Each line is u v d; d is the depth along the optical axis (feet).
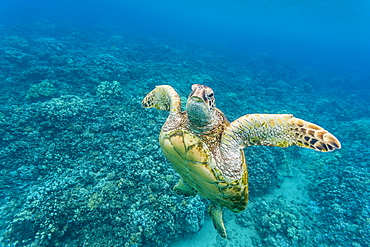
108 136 32.83
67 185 24.91
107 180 26.04
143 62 79.41
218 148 10.64
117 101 41.60
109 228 22.41
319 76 133.28
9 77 45.83
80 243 21.21
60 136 31.30
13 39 69.87
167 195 25.55
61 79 47.85
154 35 156.46
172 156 11.06
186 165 10.73
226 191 10.97
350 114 71.41
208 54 123.24
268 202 33.53
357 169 38.86
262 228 28.96
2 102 36.88
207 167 9.89
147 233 22.43
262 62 126.72
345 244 27.61
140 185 26.04
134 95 47.62
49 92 40.60
